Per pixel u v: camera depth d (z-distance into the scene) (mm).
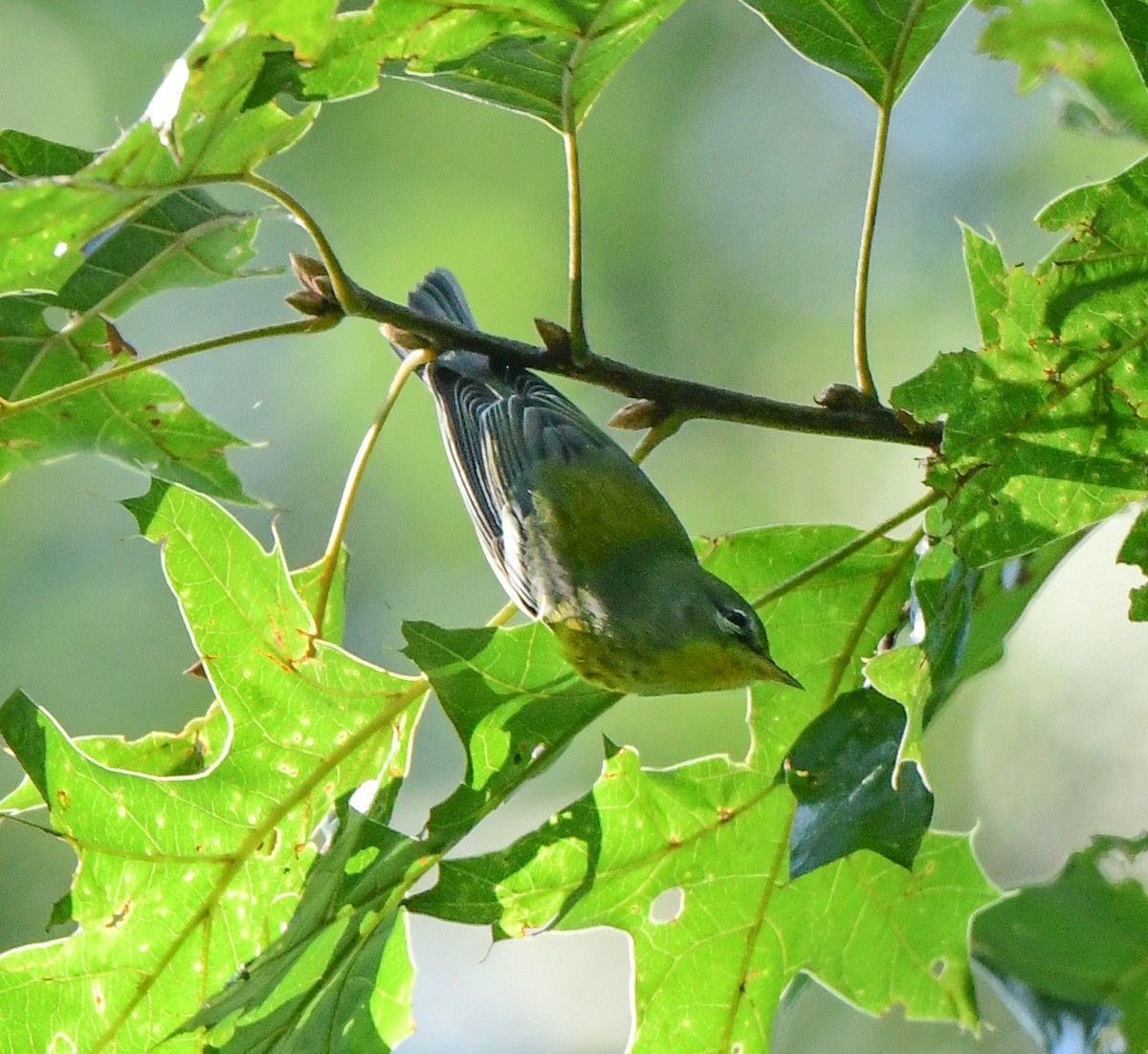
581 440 9289
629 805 6762
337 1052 6465
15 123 14609
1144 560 6031
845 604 7059
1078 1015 6094
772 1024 7043
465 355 9883
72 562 14203
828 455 14688
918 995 7059
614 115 15320
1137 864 6266
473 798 6223
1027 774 14609
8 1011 6059
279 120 5688
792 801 6953
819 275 15188
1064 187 14789
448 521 14781
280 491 15070
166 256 6961
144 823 6254
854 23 6215
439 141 15008
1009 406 5836
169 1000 6250
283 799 6426
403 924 6656
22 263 5613
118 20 14820
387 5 5469
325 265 6297
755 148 15508
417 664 6074
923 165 15289
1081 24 7066
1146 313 5832
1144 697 14430
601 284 15031
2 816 6164
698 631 7305
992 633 6418
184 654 14070
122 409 7355
